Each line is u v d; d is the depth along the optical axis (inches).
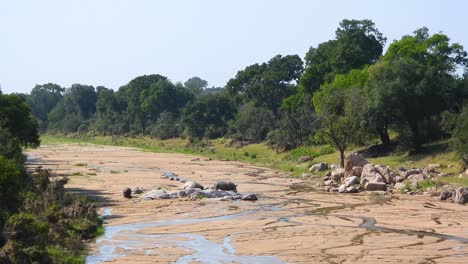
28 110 2962.6
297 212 1814.7
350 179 2452.0
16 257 981.2
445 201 2037.4
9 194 1242.6
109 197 2140.7
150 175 3058.6
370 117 3093.0
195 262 1143.6
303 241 1352.1
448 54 3700.8
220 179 2898.6
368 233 1448.1
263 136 5206.7
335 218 1689.2
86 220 1465.3
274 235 1428.4
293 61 6107.3
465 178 2374.5
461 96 3316.9
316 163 3412.9
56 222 1318.9
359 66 4611.2
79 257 1146.0
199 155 4945.9
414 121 3134.8
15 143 2015.3
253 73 6476.4
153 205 1956.2
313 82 4916.3
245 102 6338.6
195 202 2034.9
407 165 2896.2
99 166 3644.2
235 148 5113.2
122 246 1289.4
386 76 3139.8
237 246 1299.2
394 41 3786.9
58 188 1704.0
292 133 4384.8
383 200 2080.5
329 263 1139.9
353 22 4810.5
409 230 1487.5
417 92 3043.8
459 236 1406.3
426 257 1187.3
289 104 5285.4
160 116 7504.9
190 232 1469.0
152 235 1425.9
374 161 3147.1
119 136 7785.4
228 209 1878.7
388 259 1170.0
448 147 2930.6
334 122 3053.6
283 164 3772.1
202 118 6314.0
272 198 2165.4
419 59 3614.7
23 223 1064.8
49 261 1025.5
